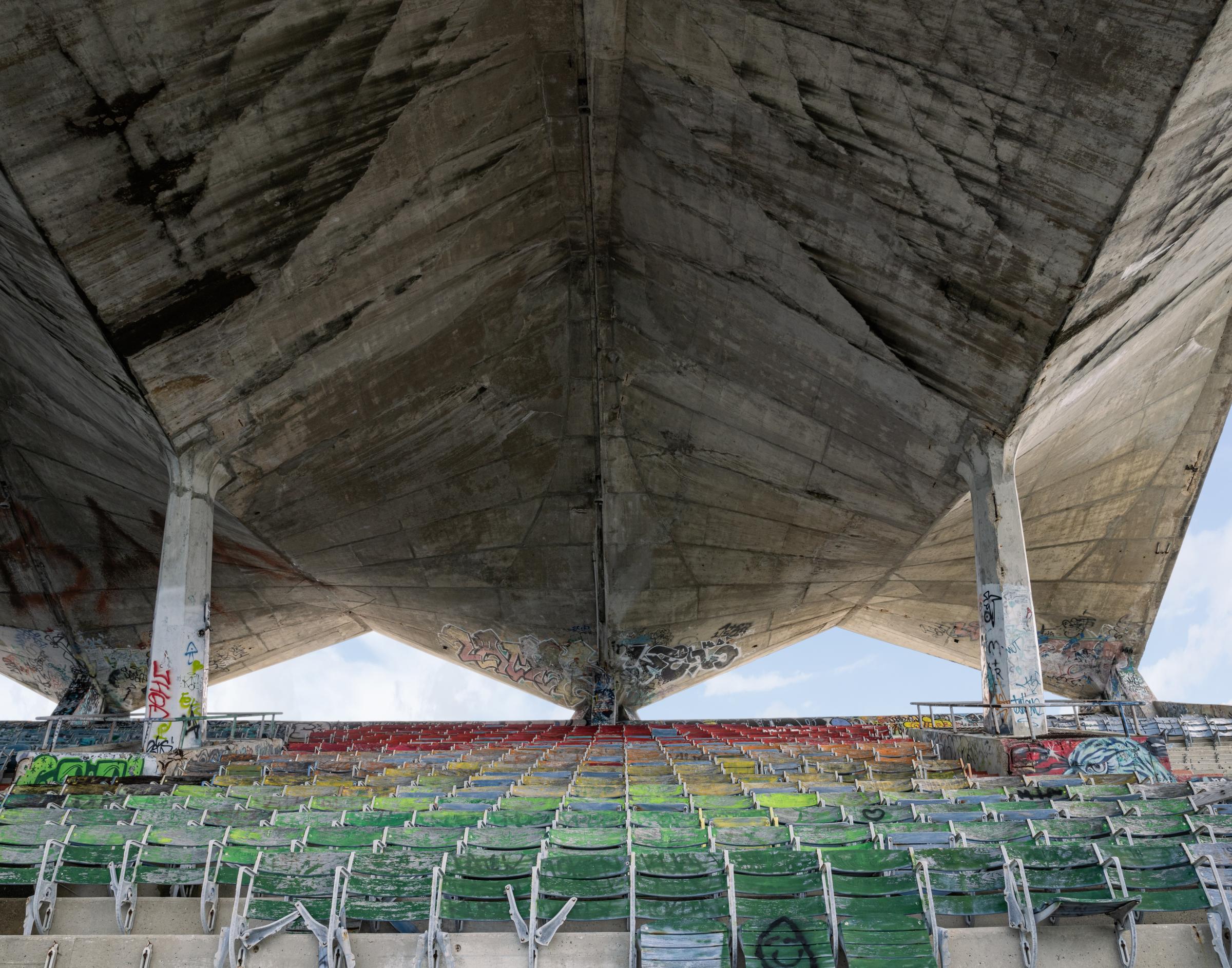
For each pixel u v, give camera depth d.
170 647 14.64
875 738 17.58
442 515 21.91
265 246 12.95
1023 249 12.37
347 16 10.91
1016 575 15.05
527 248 17.58
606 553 23.44
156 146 10.80
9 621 23.41
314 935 4.79
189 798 8.09
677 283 18.11
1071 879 4.88
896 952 4.42
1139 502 21.59
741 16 11.99
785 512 21.69
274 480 17.73
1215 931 4.68
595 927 5.12
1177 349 17.78
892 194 12.96
